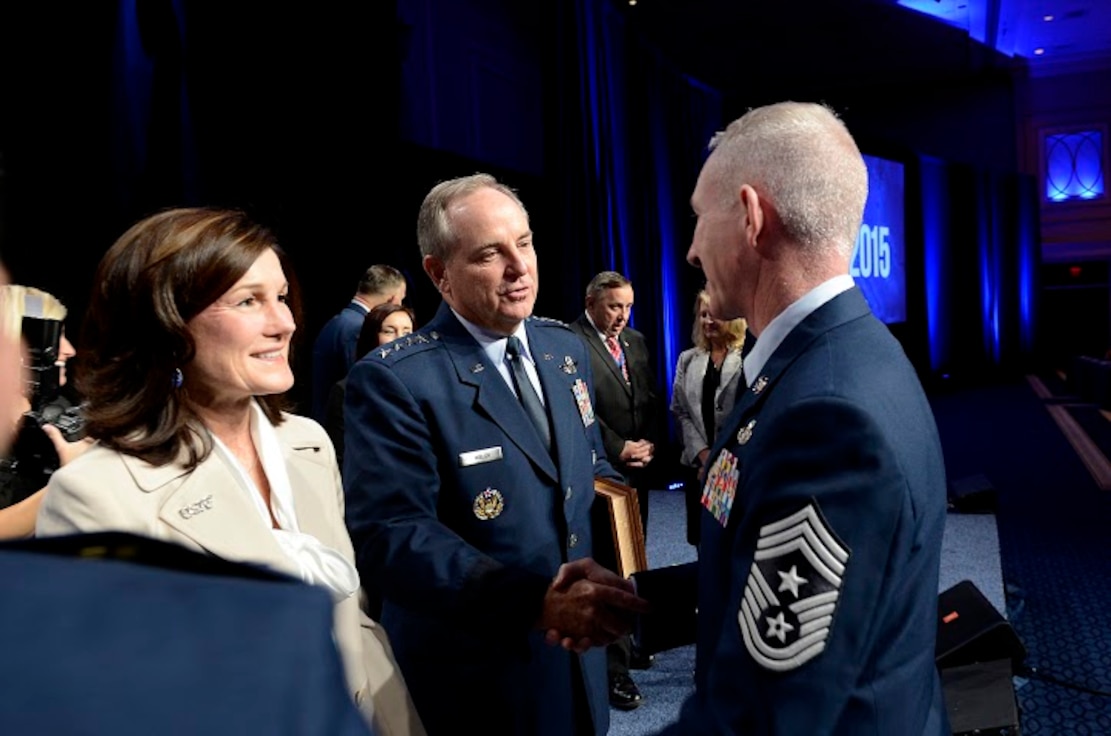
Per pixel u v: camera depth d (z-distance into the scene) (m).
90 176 2.27
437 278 1.45
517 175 5.26
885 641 0.78
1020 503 5.01
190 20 2.72
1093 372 9.33
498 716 1.36
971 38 9.70
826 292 0.86
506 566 1.28
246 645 0.23
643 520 3.22
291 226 3.16
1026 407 9.34
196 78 2.75
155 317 0.99
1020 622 3.21
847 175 0.87
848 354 0.81
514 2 5.95
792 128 0.87
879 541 0.74
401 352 1.40
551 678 1.40
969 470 6.11
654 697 2.73
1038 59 11.05
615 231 5.92
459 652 1.37
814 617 0.73
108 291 1.01
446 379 1.38
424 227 1.42
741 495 0.84
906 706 0.77
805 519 0.75
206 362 1.03
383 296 3.26
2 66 2.00
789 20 8.50
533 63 6.32
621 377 3.11
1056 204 11.67
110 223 2.34
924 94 11.70
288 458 1.19
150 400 1.00
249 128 2.95
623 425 3.10
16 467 1.39
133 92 2.44
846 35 9.18
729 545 0.86
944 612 2.08
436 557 1.23
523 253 1.39
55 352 1.45
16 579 0.24
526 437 1.40
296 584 0.26
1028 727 2.46
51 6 2.13
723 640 0.81
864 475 0.74
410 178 4.26
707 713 0.82
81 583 0.24
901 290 10.35
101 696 0.21
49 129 2.13
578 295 5.36
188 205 2.67
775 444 0.79
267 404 1.22
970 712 1.72
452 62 5.20
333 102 3.34
